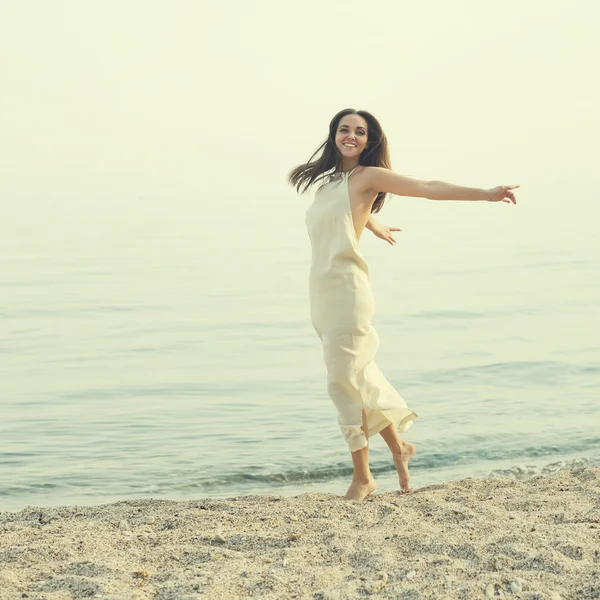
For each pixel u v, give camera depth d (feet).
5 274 76.59
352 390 15.60
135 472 22.07
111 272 78.18
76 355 41.96
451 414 27.40
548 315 51.44
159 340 46.03
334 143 15.99
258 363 39.01
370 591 9.94
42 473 22.09
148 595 9.90
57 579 10.32
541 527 12.32
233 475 21.65
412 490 16.53
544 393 30.63
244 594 9.95
